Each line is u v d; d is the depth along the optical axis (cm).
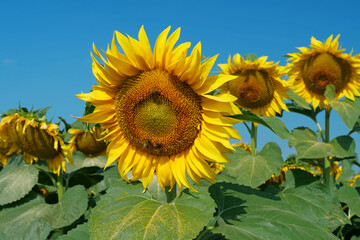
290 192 98
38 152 99
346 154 95
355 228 112
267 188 99
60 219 88
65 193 97
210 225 64
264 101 104
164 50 57
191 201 59
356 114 93
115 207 59
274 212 65
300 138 106
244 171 96
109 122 64
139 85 59
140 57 57
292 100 107
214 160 58
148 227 53
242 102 106
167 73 59
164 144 60
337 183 143
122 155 64
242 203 71
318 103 107
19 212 93
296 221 62
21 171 102
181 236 52
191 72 55
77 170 118
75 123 124
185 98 58
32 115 97
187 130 59
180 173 60
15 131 98
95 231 55
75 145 124
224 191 76
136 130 61
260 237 56
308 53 105
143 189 66
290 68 109
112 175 103
